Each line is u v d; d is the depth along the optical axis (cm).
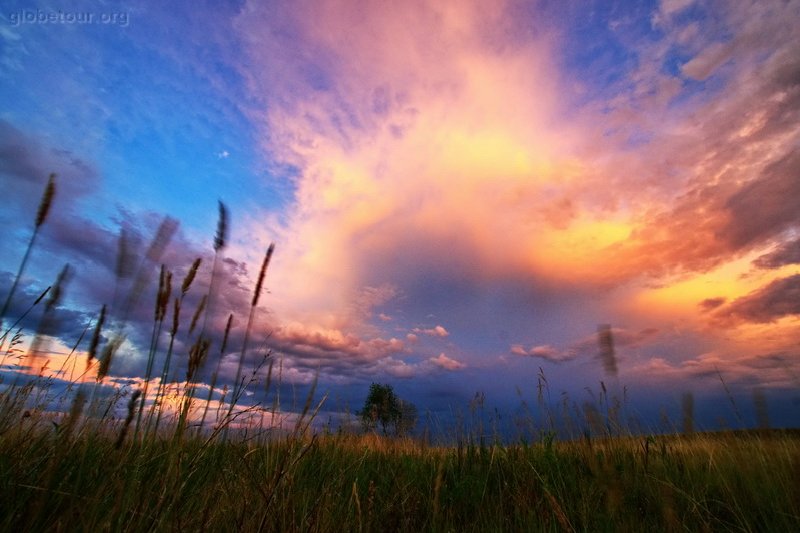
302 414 271
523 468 415
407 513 307
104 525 169
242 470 277
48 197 225
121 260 202
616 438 429
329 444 425
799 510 304
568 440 441
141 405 222
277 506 230
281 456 282
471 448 466
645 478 359
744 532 296
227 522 223
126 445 223
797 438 369
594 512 295
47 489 166
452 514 305
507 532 301
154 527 190
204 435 278
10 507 175
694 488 359
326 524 241
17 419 246
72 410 169
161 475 229
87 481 205
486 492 366
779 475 349
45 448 226
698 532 299
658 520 304
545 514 316
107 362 199
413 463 448
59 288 173
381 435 560
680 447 439
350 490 335
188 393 247
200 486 248
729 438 423
